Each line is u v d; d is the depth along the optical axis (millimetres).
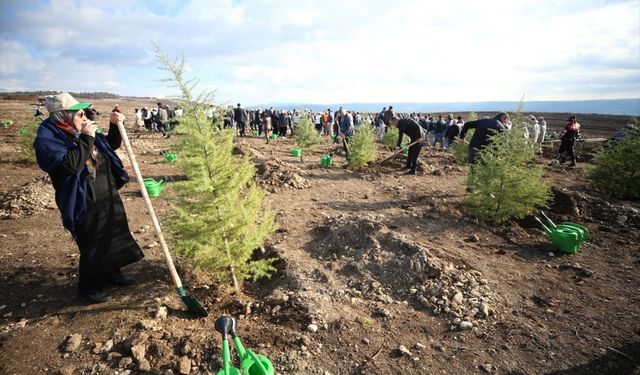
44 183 7887
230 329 2312
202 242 3873
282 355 3082
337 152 15359
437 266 4289
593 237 5926
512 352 3189
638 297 4074
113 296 3875
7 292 3998
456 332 3469
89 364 2926
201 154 3807
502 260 5016
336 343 3271
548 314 3740
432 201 7750
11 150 13047
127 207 7246
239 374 2062
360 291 4098
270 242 5434
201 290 4059
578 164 13258
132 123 31000
